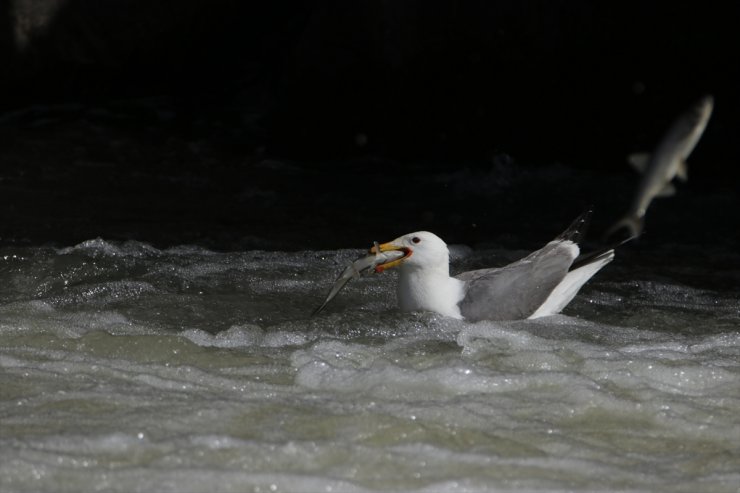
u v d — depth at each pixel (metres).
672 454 7.25
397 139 22.27
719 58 20.88
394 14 21.59
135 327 10.13
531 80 21.53
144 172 20.25
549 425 7.65
